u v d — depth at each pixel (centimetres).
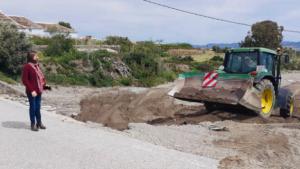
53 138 889
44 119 1139
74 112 1420
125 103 1367
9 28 3109
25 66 943
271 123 1298
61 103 1780
